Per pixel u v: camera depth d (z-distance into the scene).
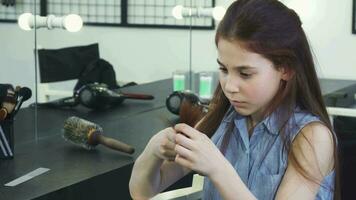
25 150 2.01
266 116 1.17
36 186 1.59
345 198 2.04
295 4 3.44
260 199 1.15
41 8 2.25
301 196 1.10
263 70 1.09
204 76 3.06
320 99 1.18
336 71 3.44
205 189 1.26
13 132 1.92
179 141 1.09
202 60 3.11
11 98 1.83
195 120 1.37
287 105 1.15
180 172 1.35
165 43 2.91
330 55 3.44
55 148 2.03
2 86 1.85
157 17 2.84
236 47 1.08
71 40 2.39
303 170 1.11
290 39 1.11
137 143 2.11
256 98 1.11
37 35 2.23
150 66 2.81
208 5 3.10
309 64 1.15
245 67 1.08
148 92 2.79
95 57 2.52
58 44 2.33
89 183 1.67
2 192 1.54
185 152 1.07
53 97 2.28
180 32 2.99
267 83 1.10
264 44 1.08
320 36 3.45
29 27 2.19
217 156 1.08
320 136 1.13
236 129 1.23
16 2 2.13
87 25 2.46
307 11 3.44
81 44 2.45
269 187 1.14
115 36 2.61
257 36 1.07
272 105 1.15
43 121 2.19
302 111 1.16
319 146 1.12
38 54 2.23
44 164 1.83
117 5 2.60
